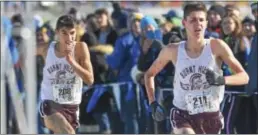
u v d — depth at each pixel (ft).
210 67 33.40
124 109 54.19
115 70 54.90
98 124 56.39
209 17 50.47
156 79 49.73
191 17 33.17
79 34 57.62
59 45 38.60
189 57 33.55
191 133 33.14
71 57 38.22
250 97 48.60
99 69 55.52
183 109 34.24
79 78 39.09
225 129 47.93
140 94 52.75
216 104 34.12
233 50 49.21
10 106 58.59
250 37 51.44
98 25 58.18
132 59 53.98
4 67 55.31
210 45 33.45
